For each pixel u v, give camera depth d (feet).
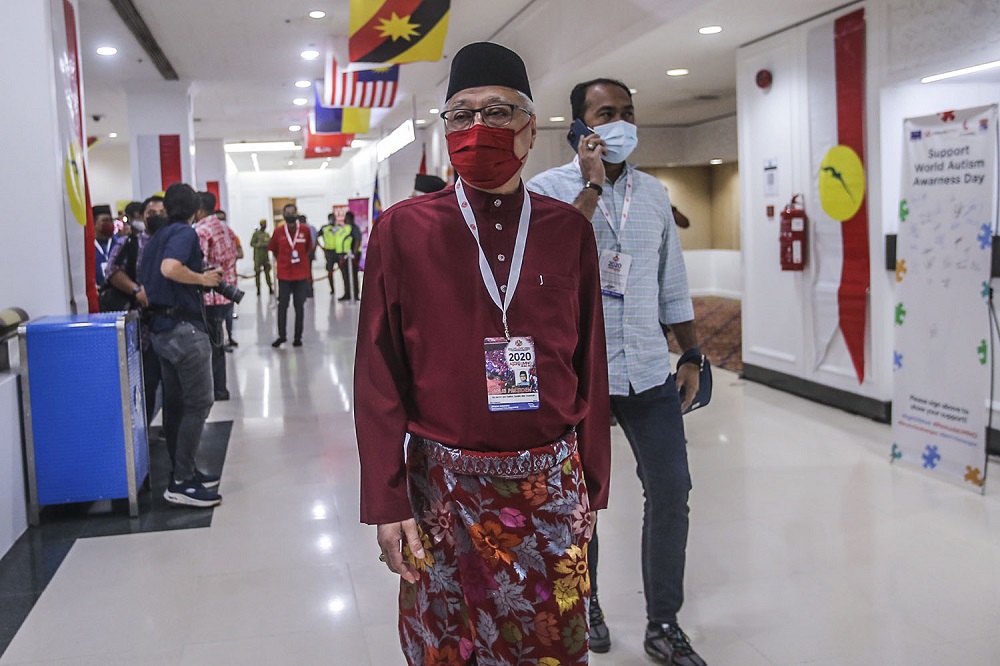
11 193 14.61
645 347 8.09
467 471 5.02
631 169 8.35
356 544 12.02
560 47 25.85
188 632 9.38
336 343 33.37
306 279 32.65
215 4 25.41
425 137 55.47
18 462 12.58
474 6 27.17
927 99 17.65
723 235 44.91
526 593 5.10
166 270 12.78
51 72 14.70
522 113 5.11
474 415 5.01
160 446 17.85
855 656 8.50
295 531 12.58
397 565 5.02
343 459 16.61
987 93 16.93
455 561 5.12
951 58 15.48
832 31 18.86
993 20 14.46
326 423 19.71
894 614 9.39
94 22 26.81
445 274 5.05
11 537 12.07
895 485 13.91
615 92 8.04
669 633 8.34
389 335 5.20
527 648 5.15
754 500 13.34
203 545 12.06
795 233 20.39
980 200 13.26
